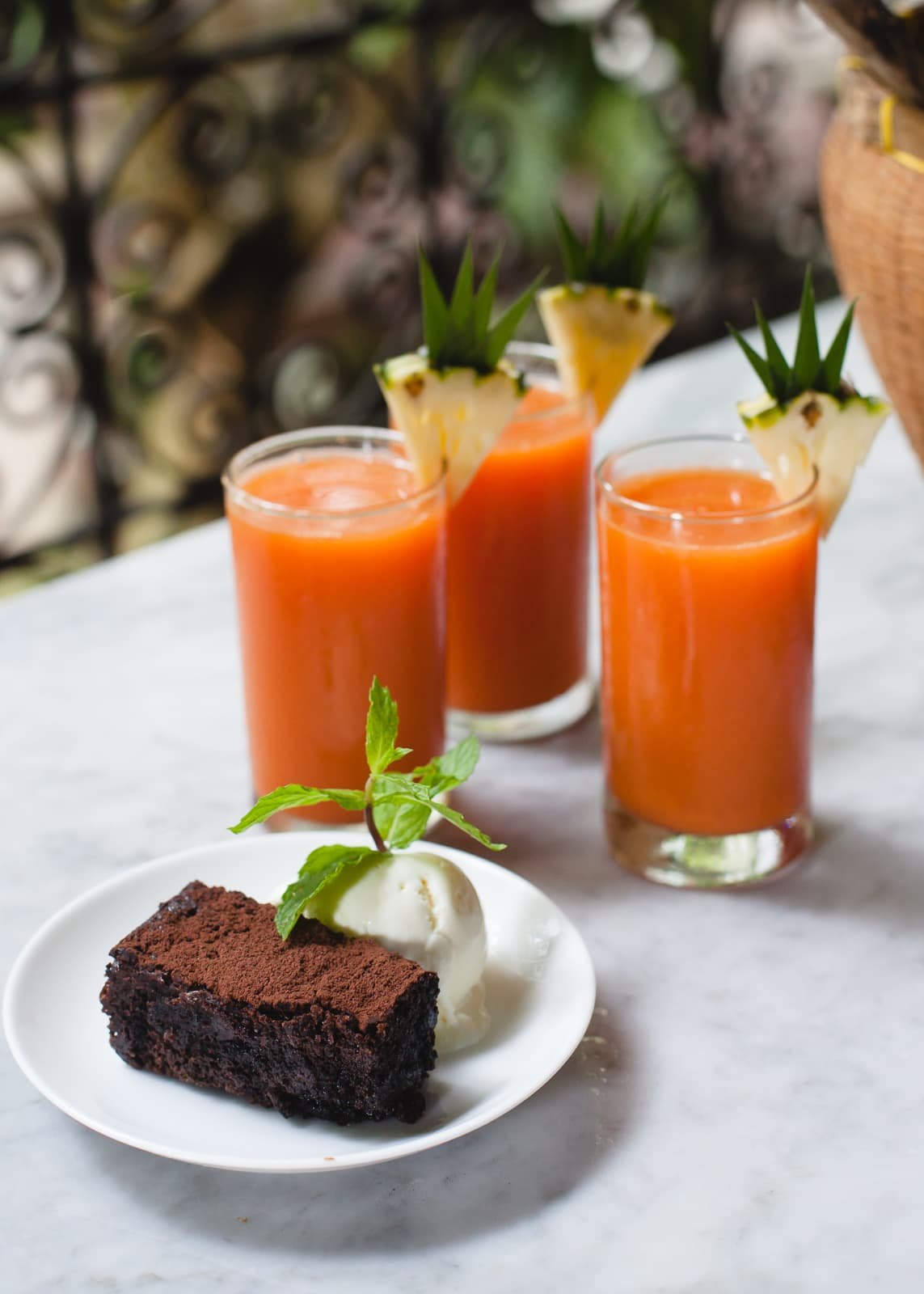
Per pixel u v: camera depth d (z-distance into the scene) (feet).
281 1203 2.47
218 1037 2.52
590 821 2.94
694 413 3.71
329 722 2.86
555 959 2.65
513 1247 2.42
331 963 2.54
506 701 3.08
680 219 6.56
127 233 5.50
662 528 2.72
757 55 6.88
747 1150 2.50
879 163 2.95
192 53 5.02
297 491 2.91
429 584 2.86
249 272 6.07
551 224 6.01
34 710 3.14
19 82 4.60
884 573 3.36
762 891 2.82
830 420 2.72
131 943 2.55
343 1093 2.49
